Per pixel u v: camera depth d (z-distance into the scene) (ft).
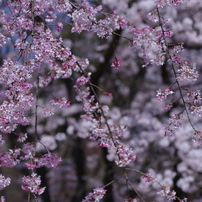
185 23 29.84
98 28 12.83
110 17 13.10
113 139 13.20
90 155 40.57
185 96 30.42
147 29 13.60
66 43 32.35
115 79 39.96
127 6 28.09
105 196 29.99
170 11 29.32
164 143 27.17
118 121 30.81
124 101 39.14
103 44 33.17
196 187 26.25
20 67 11.61
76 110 34.17
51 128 34.88
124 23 13.06
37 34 12.11
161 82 37.42
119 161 12.80
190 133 26.66
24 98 11.57
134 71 39.19
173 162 27.96
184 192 27.76
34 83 14.51
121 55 37.37
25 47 12.00
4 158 12.53
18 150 12.65
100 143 13.80
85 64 13.62
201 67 33.09
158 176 26.86
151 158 29.94
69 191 41.37
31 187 12.06
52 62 12.83
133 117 33.30
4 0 13.09
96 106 13.71
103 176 31.73
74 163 36.99
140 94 37.32
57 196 41.14
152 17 13.55
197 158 25.81
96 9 12.69
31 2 12.34
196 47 31.53
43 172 30.42
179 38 30.60
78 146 34.76
